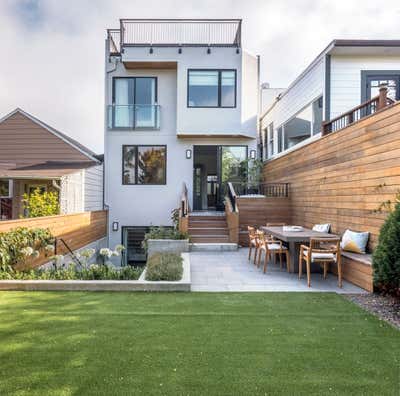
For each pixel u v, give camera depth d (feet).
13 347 10.94
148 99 43.32
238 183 43.68
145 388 8.63
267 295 17.42
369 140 21.35
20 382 8.88
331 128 29.32
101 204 42.50
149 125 42.86
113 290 18.02
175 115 43.29
